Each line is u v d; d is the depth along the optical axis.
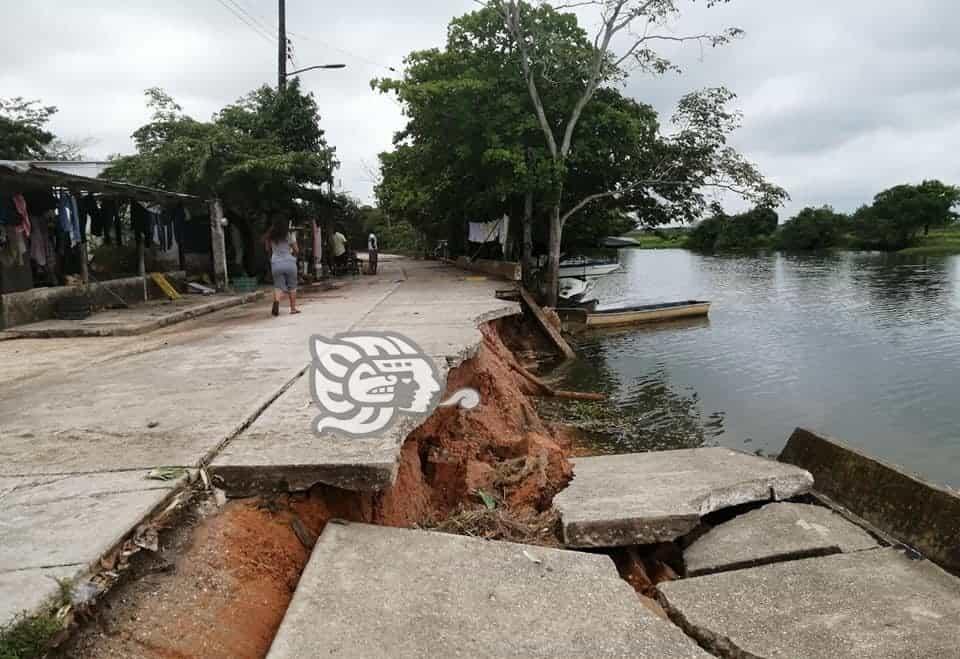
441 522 4.86
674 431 9.91
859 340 16.88
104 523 2.95
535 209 21.17
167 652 2.43
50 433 4.43
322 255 24.41
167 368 6.89
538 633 2.69
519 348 15.66
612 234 25.12
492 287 16.73
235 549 3.13
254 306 14.47
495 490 5.57
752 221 23.12
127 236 16.59
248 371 6.50
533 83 18.02
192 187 17.08
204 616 2.66
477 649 2.56
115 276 14.77
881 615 3.57
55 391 5.90
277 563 3.22
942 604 3.68
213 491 3.52
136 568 2.79
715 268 50.09
